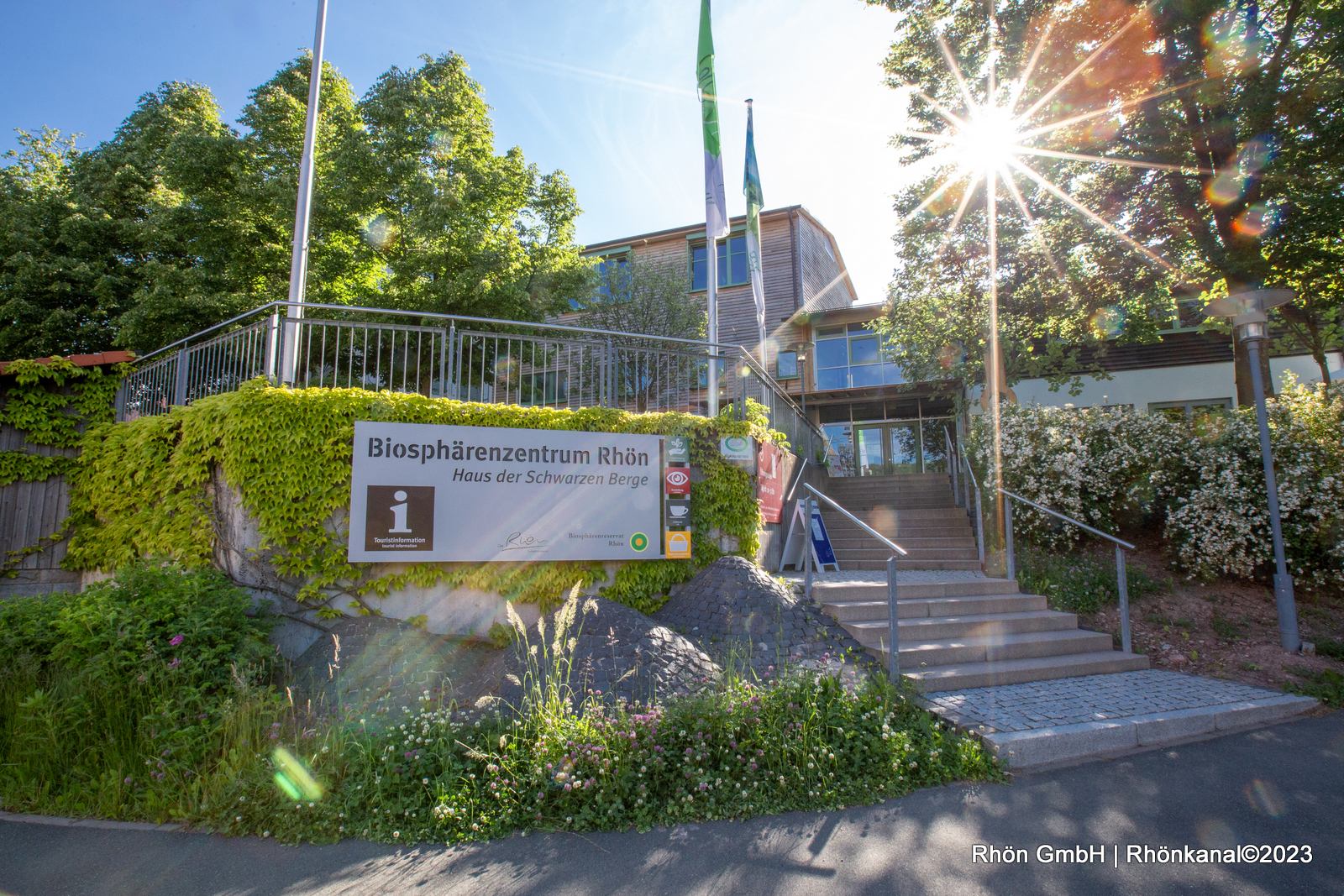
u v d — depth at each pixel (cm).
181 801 367
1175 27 899
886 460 1812
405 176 1179
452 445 639
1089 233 1021
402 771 373
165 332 1191
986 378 1121
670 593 699
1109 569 820
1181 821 354
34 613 521
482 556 631
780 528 906
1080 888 290
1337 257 897
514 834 341
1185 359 1385
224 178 1180
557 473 670
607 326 1582
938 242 1162
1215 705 526
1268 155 881
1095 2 934
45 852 325
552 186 1416
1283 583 664
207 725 419
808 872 304
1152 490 853
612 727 392
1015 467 954
